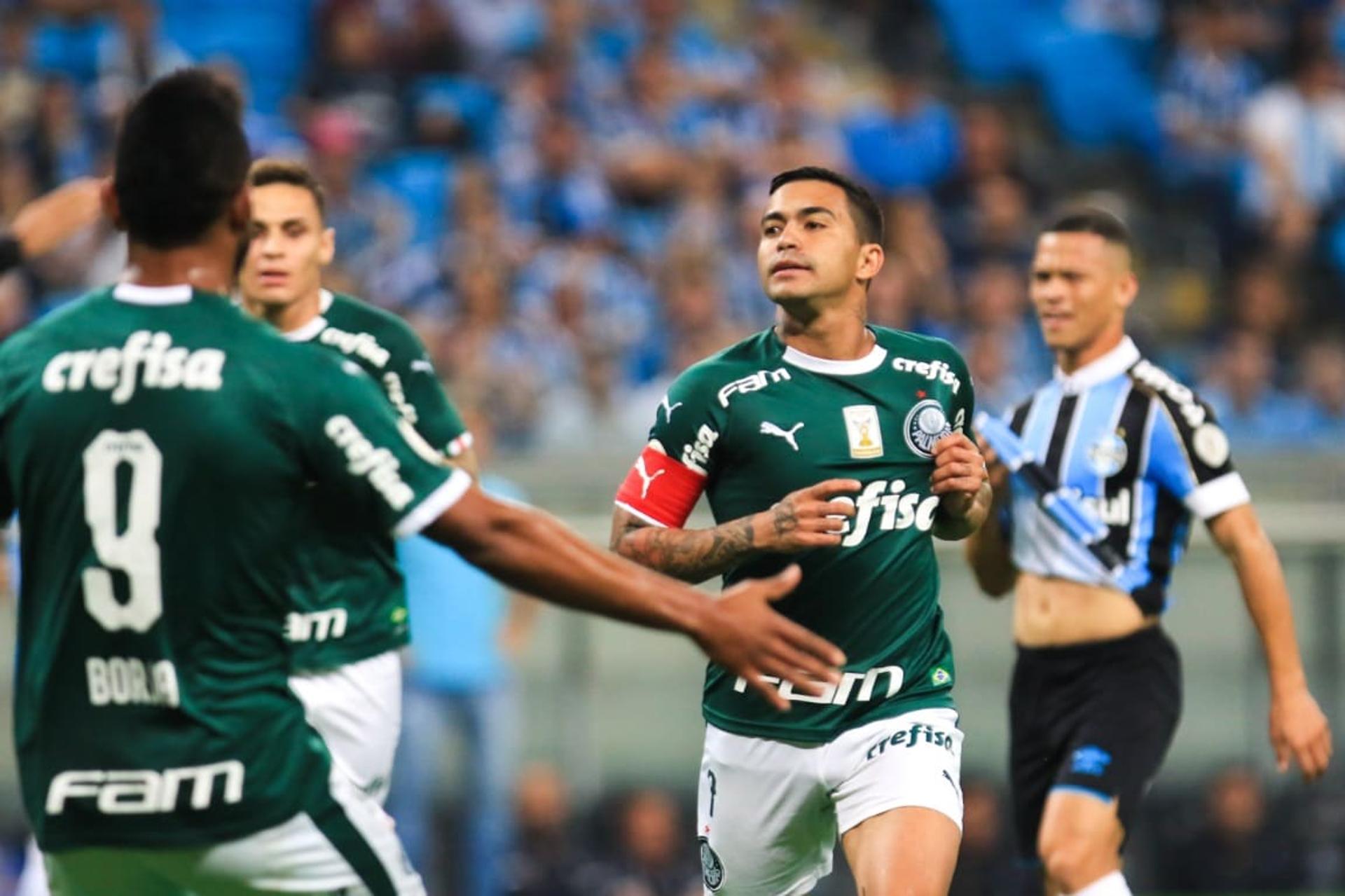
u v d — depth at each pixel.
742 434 16.44
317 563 16.56
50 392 11.31
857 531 16.39
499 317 38.50
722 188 45.16
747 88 48.84
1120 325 20.72
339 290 38.41
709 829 17.34
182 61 45.00
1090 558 20.03
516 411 36.44
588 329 39.78
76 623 11.23
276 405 11.18
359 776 17.14
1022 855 20.89
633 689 30.47
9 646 29.62
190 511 11.13
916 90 51.47
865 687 16.47
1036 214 48.84
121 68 44.03
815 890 30.27
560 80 46.16
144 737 11.21
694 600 11.27
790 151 46.44
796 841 17.11
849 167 47.94
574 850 29.97
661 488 16.56
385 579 17.28
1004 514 20.67
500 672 28.84
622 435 37.22
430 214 43.84
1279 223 50.62
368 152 44.94
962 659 30.84
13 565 23.05
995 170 49.31
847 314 16.69
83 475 11.22
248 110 45.28
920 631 16.72
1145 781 19.39
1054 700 20.27
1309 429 42.75
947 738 16.59
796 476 16.39
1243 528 19.75
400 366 18.34
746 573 16.58
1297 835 30.72
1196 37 54.84
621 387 39.47
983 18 57.56
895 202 43.91
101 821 11.23
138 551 11.13
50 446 11.28
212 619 11.22
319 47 48.03
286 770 11.39
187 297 11.48
